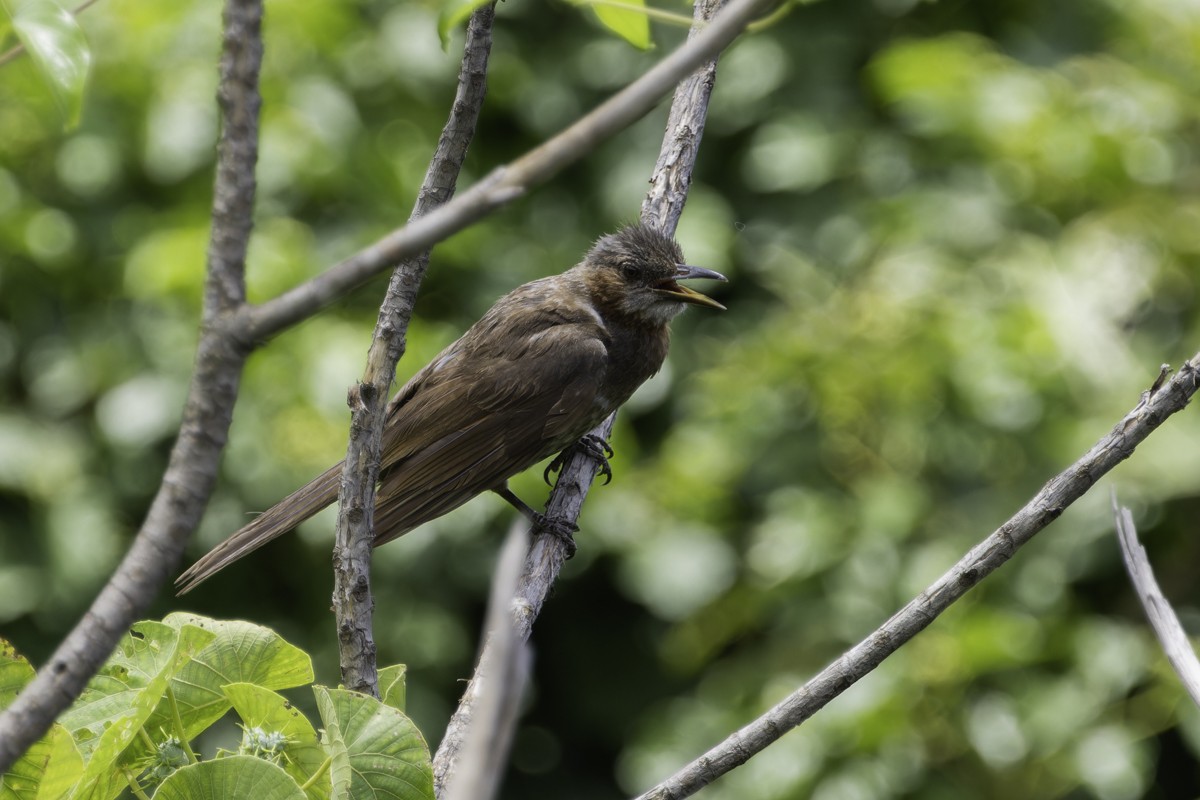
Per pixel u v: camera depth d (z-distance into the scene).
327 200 12.13
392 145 12.33
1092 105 11.88
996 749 10.57
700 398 11.99
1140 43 12.42
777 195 12.57
